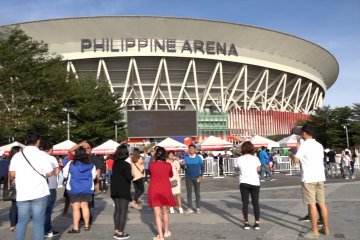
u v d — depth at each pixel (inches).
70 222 452.4
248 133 2970.0
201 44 2945.4
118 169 357.4
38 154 287.0
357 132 2412.6
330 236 332.2
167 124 2107.5
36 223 282.5
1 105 1181.1
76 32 2817.4
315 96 3961.6
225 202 593.3
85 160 390.9
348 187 780.0
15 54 1210.6
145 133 2085.4
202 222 423.8
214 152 1820.9
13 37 1268.5
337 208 491.2
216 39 2977.4
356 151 1627.7
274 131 3075.8
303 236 331.6
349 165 1061.1
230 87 3255.4
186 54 2915.8
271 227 382.3
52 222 452.8
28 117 1187.9
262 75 3257.9
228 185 918.4
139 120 2091.5
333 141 2444.6
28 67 1229.7
